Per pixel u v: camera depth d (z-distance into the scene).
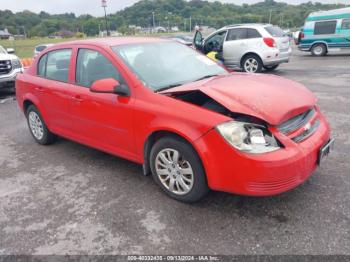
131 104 3.32
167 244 2.65
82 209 3.21
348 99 6.91
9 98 8.95
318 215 2.89
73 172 4.05
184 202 3.19
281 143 2.69
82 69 3.97
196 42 12.01
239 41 10.94
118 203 3.28
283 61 11.14
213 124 2.74
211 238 2.69
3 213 3.21
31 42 46.91
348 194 3.19
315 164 2.95
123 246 2.65
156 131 3.14
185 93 3.14
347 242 2.55
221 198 3.24
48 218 3.09
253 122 2.74
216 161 2.75
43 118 4.75
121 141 3.60
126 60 3.56
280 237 2.65
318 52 17.08
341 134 4.80
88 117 3.88
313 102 3.18
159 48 4.05
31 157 4.62
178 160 3.10
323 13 16.52
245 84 3.25
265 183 2.63
